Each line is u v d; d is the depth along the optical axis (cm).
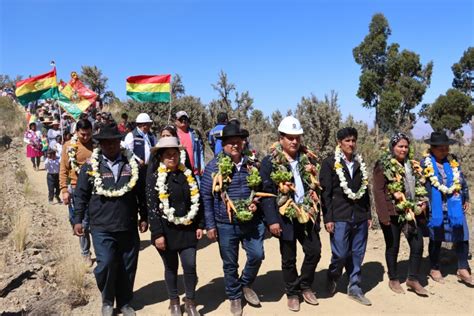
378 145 1076
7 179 1504
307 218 511
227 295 525
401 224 573
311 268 536
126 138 760
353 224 546
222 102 1911
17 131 2633
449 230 598
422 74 3609
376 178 575
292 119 518
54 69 1322
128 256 518
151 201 491
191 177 501
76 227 516
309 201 521
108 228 497
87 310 541
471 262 679
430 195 605
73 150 638
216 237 509
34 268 616
